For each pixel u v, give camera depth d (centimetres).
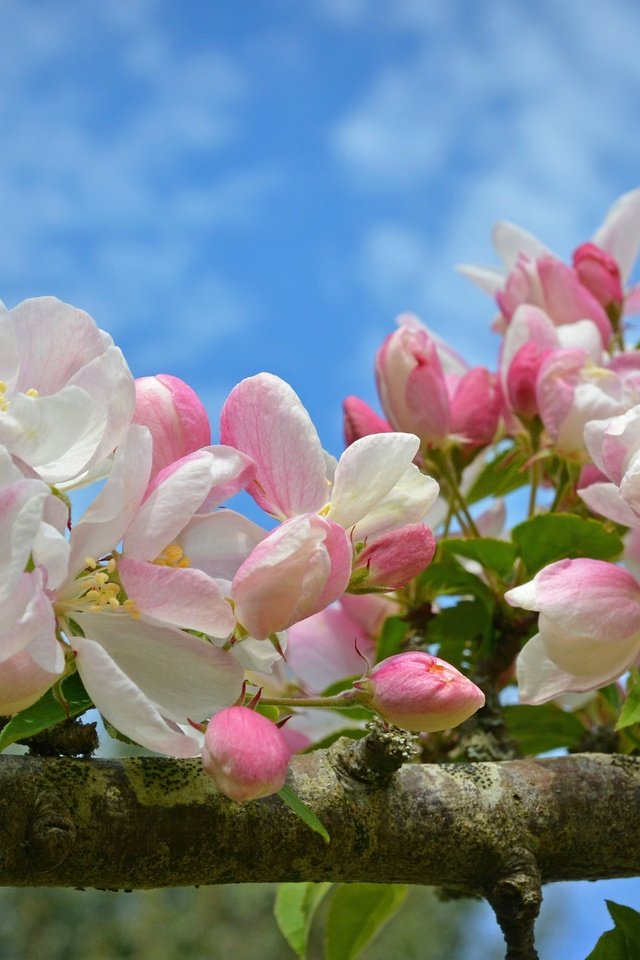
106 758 32
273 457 32
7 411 30
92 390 30
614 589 35
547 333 46
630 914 36
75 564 30
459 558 47
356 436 44
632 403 43
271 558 30
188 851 32
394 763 34
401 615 45
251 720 29
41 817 31
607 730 45
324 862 33
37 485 28
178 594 30
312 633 47
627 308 51
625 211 52
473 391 45
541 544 42
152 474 32
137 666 30
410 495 33
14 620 28
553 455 45
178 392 32
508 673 44
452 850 34
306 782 34
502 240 52
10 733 31
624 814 35
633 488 34
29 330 31
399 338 45
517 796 35
